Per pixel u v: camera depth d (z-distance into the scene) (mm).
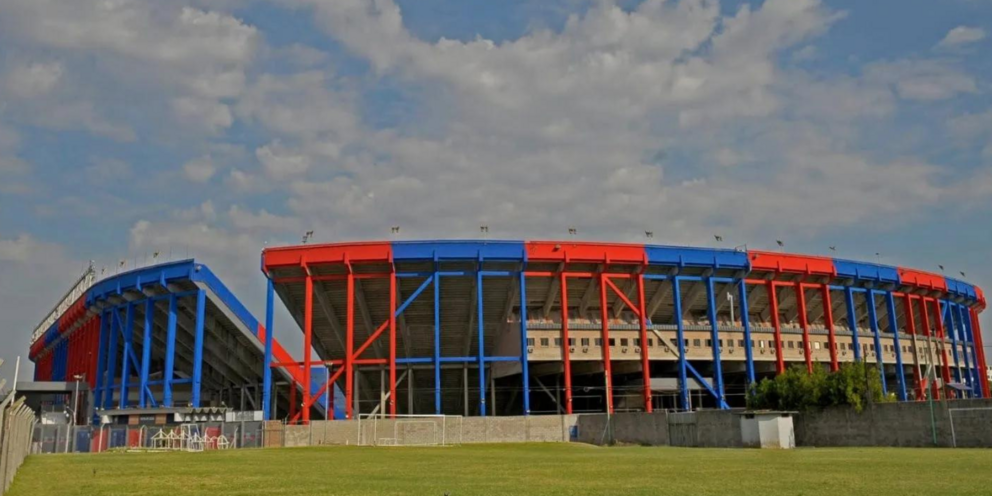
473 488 22422
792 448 53625
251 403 104312
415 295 80625
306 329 79125
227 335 93562
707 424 61875
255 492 21359
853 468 29734
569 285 88438
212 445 63219
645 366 84062
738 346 90250
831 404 57844
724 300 96875
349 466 34594
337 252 79312
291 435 68938
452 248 80500
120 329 98875
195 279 84125
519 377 94250
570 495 20062
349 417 76875
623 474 28125
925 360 105812
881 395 58125
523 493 20703
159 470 31688
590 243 83688
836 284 99125
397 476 27766
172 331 86750
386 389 97750
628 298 91812
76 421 96688
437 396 77375
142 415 75750
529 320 89625
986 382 125062
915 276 104938
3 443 21406
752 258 90875
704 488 21953
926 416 51219
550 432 74000
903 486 21812
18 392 101188
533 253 81812
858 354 97688
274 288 81500
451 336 91938
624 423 70812
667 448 58250
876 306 109812
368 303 85375
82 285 115938
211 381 107625
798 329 94062
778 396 62781
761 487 22156
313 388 100938
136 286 89438
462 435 72750
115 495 20547
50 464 36875
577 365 89250
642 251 85188
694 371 86688
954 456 37344
